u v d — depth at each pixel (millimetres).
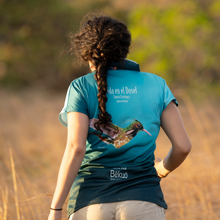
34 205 11133
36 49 50688
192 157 16438
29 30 50750
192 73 44812
